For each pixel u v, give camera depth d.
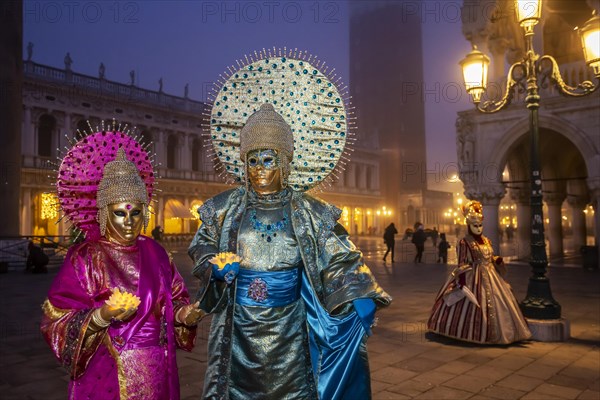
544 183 19.33
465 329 5.59
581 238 20.91
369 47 67.50
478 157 15.55
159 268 2.18
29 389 4.14
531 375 4.50
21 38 16.28
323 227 2.39
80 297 1.96
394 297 9.37
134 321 2.01
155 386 2.02
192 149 41.53
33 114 30.89
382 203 62.62
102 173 2.24
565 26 19.19
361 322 2.24
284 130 2.39
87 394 1.94
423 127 65.19
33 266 15.38
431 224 65.25
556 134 16.61
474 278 5.80
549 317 5.98
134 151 2.38
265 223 2.38
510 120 15.01
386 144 64.56
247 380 2.26
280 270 2.33
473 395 3.98
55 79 32.31
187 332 2.32
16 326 6.84
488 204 15.41
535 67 6.42
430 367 4.76
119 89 36.19
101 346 1.97
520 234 18.39
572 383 4.27
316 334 2.34
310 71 2.69
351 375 2.29
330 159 2.66
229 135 2.67
